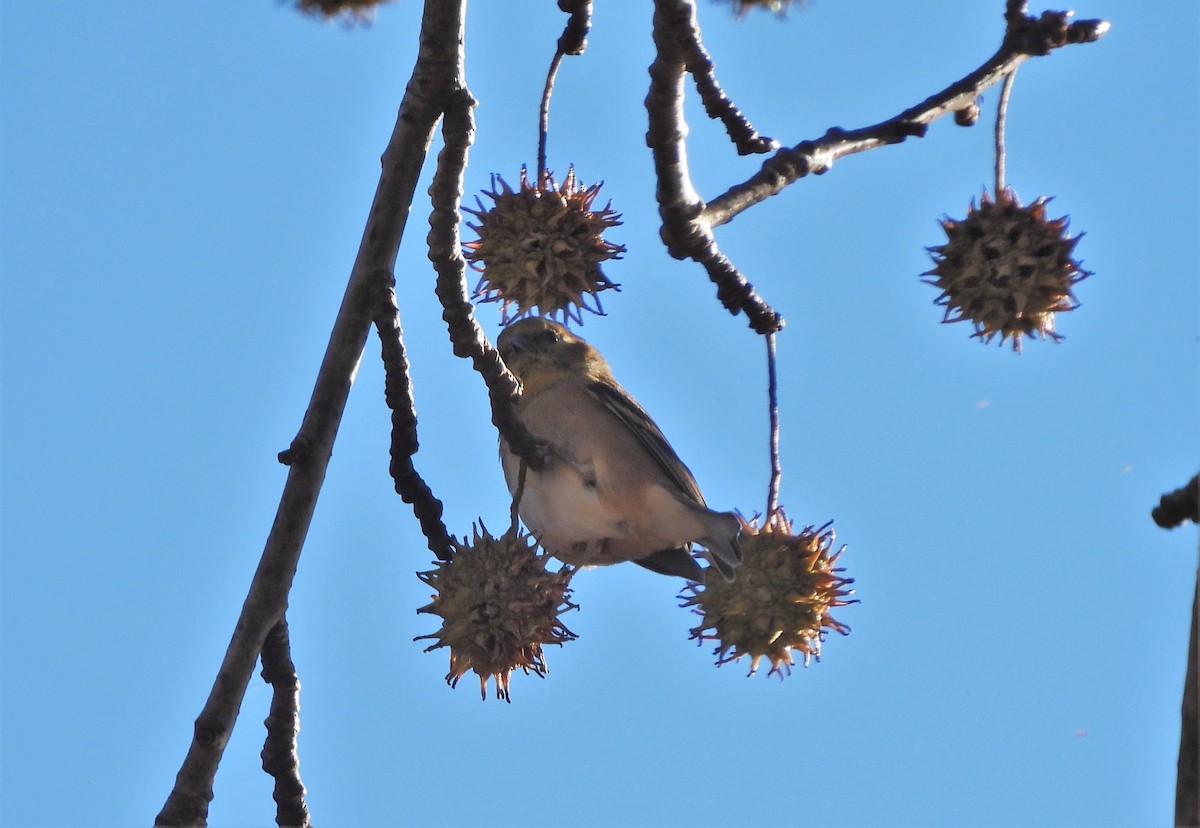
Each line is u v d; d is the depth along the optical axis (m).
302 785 8.89
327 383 8.84
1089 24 9.69
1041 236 9.45
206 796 8.59
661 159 8.76
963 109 10.23
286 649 8.84
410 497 9.06
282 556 8.75
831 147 9.66
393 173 8.77
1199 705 6.80
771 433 9.51
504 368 8.55
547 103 9.29
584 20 9.27
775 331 9.43
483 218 9.19
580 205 9.14
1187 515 7.39
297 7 9.12
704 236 9.03
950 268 9.64
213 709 8.63
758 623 9.23
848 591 9.48
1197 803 6.70
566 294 9.02
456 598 8.39
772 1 9.20
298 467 8.71
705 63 8.45
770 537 9.45
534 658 8.44
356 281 8.87
